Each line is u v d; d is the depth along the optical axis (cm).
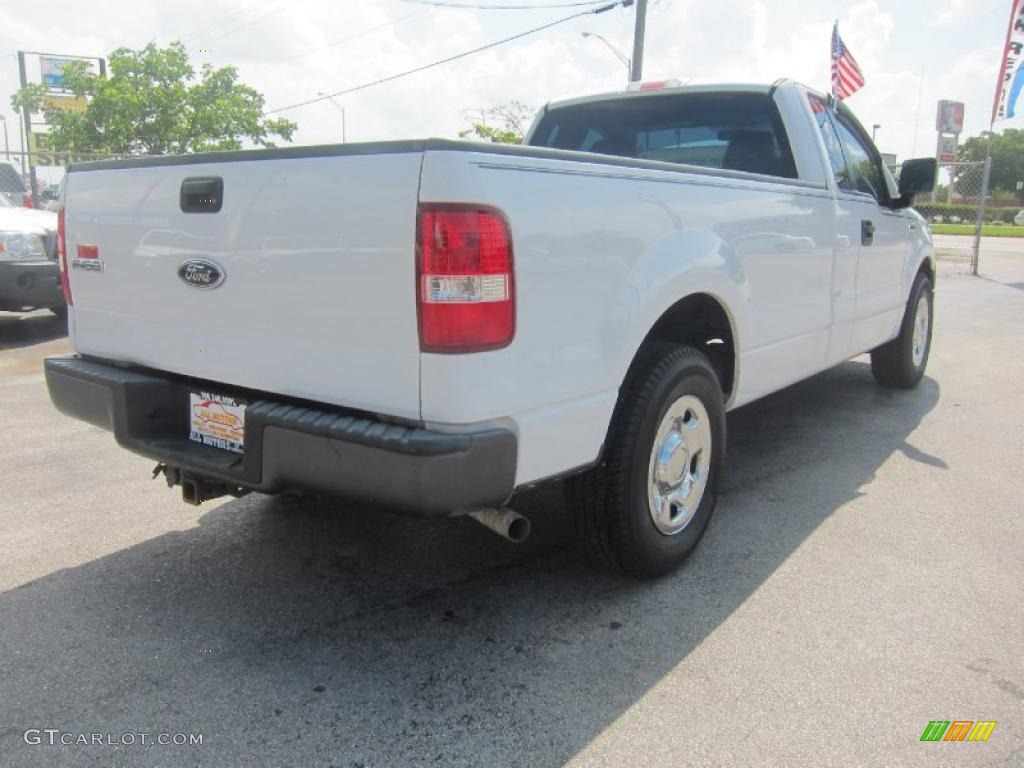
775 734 240
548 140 541
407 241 234
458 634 294
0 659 276
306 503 418
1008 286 1395
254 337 277
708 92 469
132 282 313
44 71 2859
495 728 243
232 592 324
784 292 398
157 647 285
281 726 243
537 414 258
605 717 248
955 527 386
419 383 239
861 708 251
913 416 577
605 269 274
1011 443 515
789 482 446
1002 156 7825
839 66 1159
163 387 315
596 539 313
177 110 2345
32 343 841
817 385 674
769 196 374
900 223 560
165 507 411
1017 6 1494
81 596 320
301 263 258
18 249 812
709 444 349
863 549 362
